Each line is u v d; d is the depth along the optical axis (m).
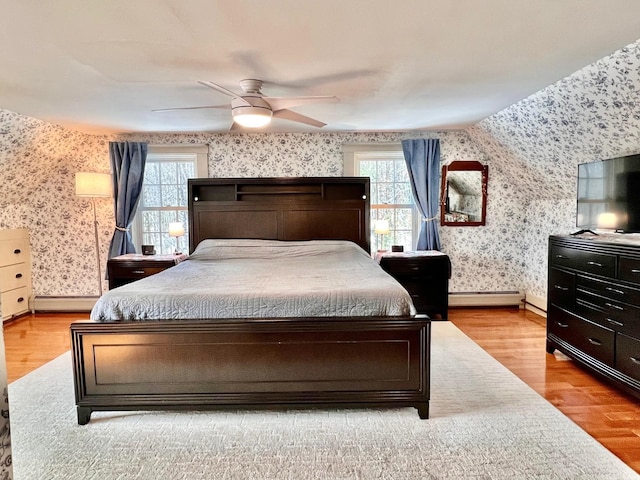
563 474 1.79
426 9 1.75
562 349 3.11
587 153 3.22
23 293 4.61
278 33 1.98
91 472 1.83
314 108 3.57
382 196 4.88
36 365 3.16
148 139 4.63
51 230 4.71
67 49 2.14
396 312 2.30
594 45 2.17
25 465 1.88
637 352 2.36
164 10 1.73
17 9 1.71
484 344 3.55
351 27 1.92
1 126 3.49
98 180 4.25
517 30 1.98
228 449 1.99
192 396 2.27
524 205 4.79
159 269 4.23
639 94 2.37
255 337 2.25
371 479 1.76
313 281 2.71
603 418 2.27
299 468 1.84
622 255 2.46
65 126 4.07
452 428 2.17
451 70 2.55
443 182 4.75
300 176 4.66
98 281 4.75
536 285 4.58
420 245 4.68
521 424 2.20
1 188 4.14
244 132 4.59
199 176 4.67
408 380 2.27
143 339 2.23
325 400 2.28
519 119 3.54
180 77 2.62
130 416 2.33
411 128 4.51
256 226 4.49
